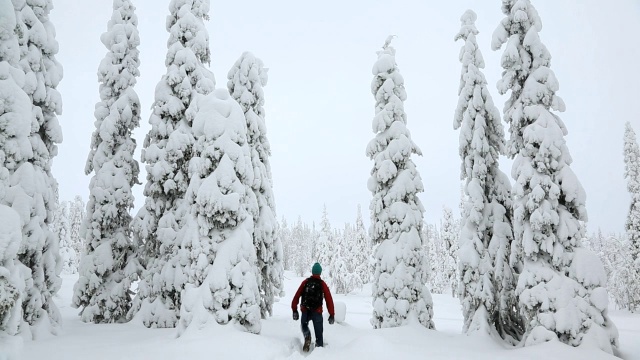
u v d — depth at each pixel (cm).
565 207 1249
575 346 1075
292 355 841
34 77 1306
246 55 2178
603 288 1112
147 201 1888
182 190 1830
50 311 1234
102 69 2105
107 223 1925
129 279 1897
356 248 7994
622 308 4641
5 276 461
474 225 1562
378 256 1692
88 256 1889
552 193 1213
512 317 1542
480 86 1686
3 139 1015
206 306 980
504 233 1551
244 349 841
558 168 1256
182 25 2033
